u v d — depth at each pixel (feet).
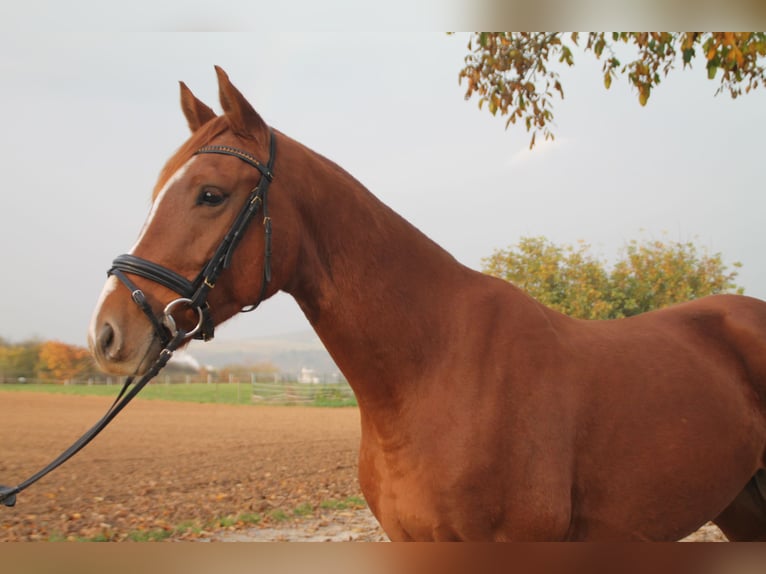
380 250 7.32
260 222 6.79
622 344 8.11
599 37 17.69
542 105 19.24
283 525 19.39
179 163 6.78
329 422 52.29
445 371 7.06
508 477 6.70
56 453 32.07
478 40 18.47
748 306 9.16
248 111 6.98
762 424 8.48
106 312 6.16
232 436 41.19
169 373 123.34
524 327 7.39
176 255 6.41
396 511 7.01
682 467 7.63
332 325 7.22
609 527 7.45
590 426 7.33
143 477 26.40
